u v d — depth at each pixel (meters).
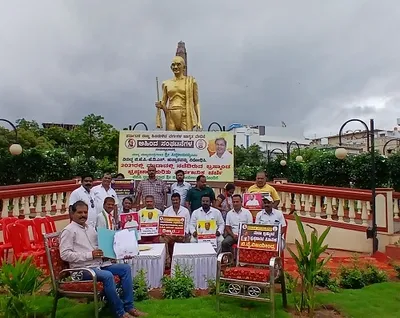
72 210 6.22
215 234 8.52
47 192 12.87
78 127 42.50
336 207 12.11
